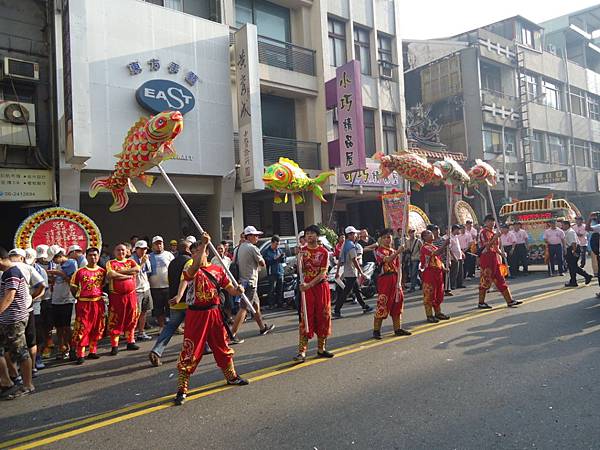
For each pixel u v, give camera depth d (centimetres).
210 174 1330
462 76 2508
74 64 1062
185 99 1285
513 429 358
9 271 509
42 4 1188
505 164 2327
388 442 346
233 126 1416
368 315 909
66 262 718
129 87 1205
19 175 1099
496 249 880
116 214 1478
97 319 682
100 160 1152
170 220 1571
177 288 641
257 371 551
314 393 461
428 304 782
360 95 1512
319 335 598
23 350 518
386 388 463
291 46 1648
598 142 3366
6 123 1091
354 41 1858
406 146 2000
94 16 1162
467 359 548
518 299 968
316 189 665
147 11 1248
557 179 2559
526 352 563
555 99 3055
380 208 1989
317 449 341
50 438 390
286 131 1659
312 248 593
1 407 480
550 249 1391
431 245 793
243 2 1571
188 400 462
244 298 514
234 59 1442
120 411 446
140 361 650
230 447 353
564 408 393
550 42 3316
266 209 1698
